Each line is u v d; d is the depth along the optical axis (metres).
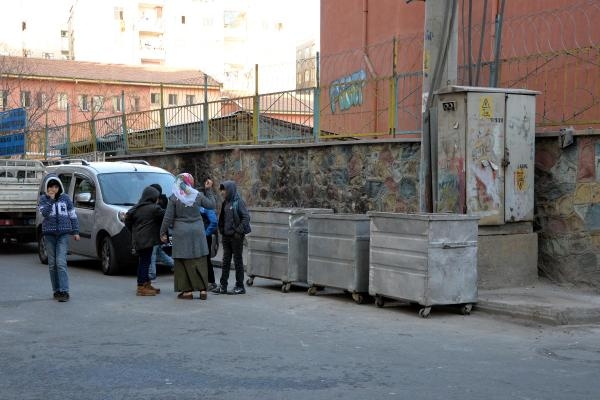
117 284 11.63
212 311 9.12
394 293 9.09
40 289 10.98
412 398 5.40
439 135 10.20
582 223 10.16
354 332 7.85
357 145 13.28
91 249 13.29
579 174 10.18
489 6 14.75
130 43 76.62
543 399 5.39
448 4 10.21
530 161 10.28
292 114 15.04
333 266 10.03
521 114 10.17
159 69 54.91
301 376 6.01
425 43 10.43
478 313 8.98
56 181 9.92
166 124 19.27
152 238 10.32
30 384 5.80
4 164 18.22
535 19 13.59
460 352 6.93
